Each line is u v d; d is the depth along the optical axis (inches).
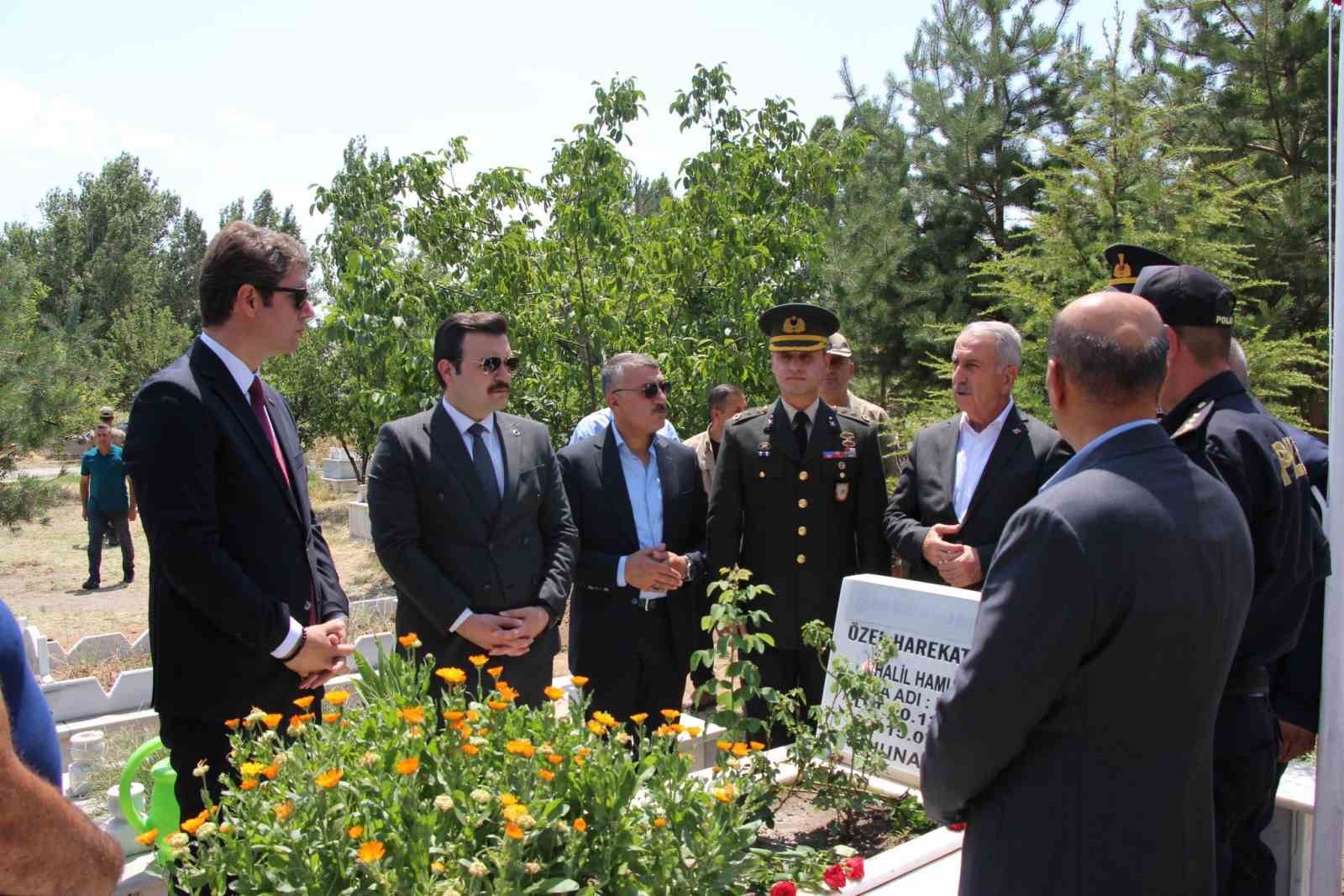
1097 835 66.0
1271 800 103.7
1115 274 137.7
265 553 107.3
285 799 79.1
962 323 403.9
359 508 587.5
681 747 150.7
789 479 152.8
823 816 118.5
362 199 335.9
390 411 314.7
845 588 136.0
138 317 1130.0
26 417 477.7
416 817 74.7
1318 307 318.3
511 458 135.3
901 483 156.9
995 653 66.3
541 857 77.9
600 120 326.6
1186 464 71.0
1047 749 68.2
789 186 352.2
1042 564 65.7
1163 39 386.3
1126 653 65.3
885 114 448.1
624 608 146.8
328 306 331.6
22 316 488.4
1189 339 99.3
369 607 326.3
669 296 328.2
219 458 105.6
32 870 42.9
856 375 446.9
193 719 104.1
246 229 108.7
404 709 86.1
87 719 215.5
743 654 153.4
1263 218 317.7
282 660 105.3
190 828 77.9
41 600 445.4
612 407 153.2
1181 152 254.8
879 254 416.2
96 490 470.9
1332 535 106.1
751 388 332.8
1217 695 69.4
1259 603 94.7
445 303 318.0
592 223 311.9
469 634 123.6
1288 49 339.6
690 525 157.6
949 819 74.8
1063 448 143.2
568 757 85.3
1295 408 241.6
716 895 83.2
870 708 117.6
